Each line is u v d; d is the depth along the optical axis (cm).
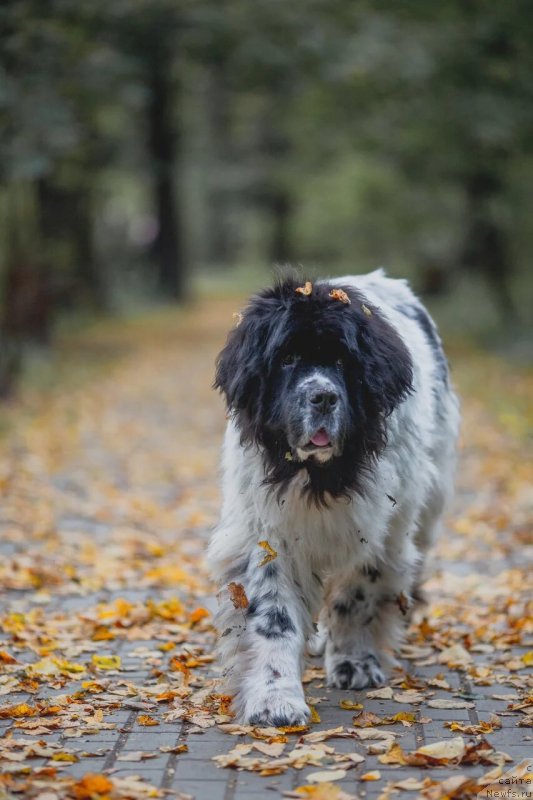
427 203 3297
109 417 1923
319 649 738
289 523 623
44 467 1447
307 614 639
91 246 3822
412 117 2727
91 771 540
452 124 2612
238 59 2759
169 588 917
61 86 1981
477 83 2614
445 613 839
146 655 731
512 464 1427
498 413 1839
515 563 989
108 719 616
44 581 924
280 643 616
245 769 542
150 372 2572
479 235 3019
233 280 6206
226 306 4634
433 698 654
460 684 681
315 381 579
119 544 1066
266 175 5306
